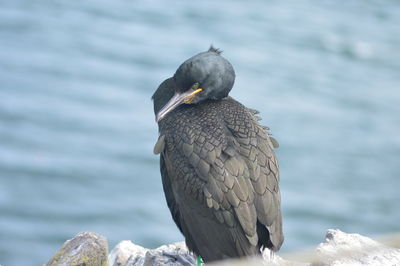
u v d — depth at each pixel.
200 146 8.36
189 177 8.30
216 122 8.62
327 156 44.97
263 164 8.26
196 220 8.27
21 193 35.53
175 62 64.88
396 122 53.19
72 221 33.34
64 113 47.62
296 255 5.03
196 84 9.13
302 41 74.19
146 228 33.38
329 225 35.50
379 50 72.81
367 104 56.62
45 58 61.06
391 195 39.75
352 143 47.50
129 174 39.03
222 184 8.09
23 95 50.50
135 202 35.72
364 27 80.38
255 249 7.96
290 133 48.44
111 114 48.34
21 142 41.97
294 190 39.31
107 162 40.34
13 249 30.52
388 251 8.09
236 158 8.23
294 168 42.50
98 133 44.62
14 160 39.31
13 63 58.50
